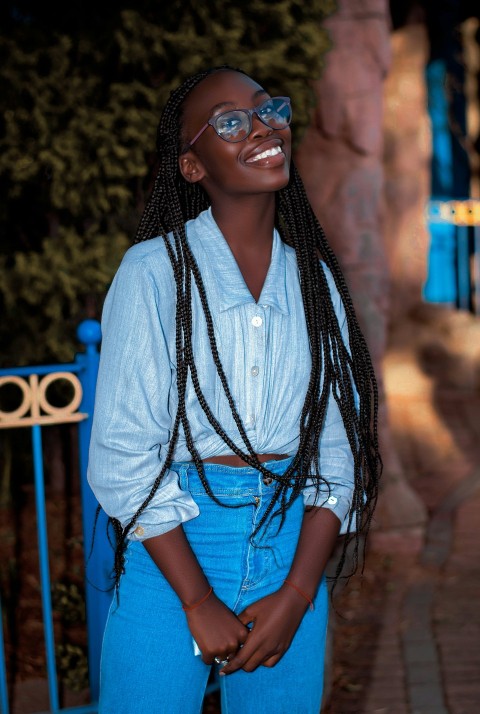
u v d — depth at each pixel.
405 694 3.64
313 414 1.75
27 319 4.83
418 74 10.77
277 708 1.77
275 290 1.73
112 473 1.62
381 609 4.57
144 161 4.25
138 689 1.67
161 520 1.61
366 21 5.36
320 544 1.76
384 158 10.98
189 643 1.67
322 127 5.45
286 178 1.69
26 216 4.99
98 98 4.31
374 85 5.43
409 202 11.10
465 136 13.61
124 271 1.66
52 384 4.93
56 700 3.12
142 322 1.62
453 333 11.12
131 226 4.61
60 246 4.56
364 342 1.91
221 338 1.67
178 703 1.69
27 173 4.36
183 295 1.63
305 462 1.75
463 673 3.82
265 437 1.72
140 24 4.05
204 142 1.69
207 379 1.66
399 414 9.62
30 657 3.73
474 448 8.38
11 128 4.29
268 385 1.71
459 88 13.34
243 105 1.67
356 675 3.82
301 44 4.24
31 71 4.22
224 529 1.70
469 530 5.91
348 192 5.45
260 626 1.66
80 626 4.02
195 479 1.71
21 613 4.12
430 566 5.20
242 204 1.71
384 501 5.40
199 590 1.61
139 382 1.62
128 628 1.69
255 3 4.12
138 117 4.15
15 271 4.59
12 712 3.31
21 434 5.25
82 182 4.32
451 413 9.68
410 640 4.18
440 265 13.79
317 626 1.79
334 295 1.89
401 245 11.23
